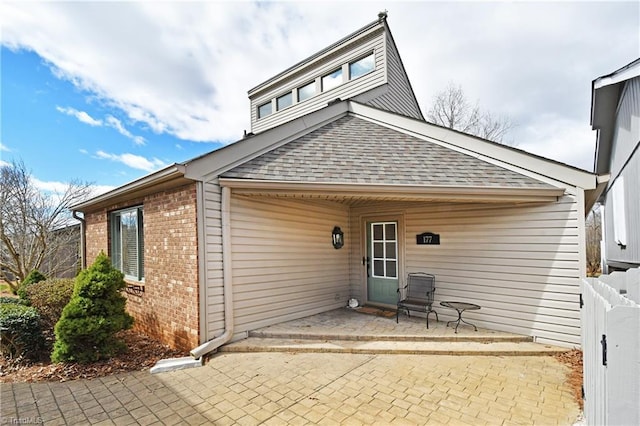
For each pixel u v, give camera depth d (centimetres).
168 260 539
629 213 677
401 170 559
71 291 633
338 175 537
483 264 574
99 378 413
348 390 370
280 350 492
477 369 425
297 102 1170
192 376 412
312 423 307
